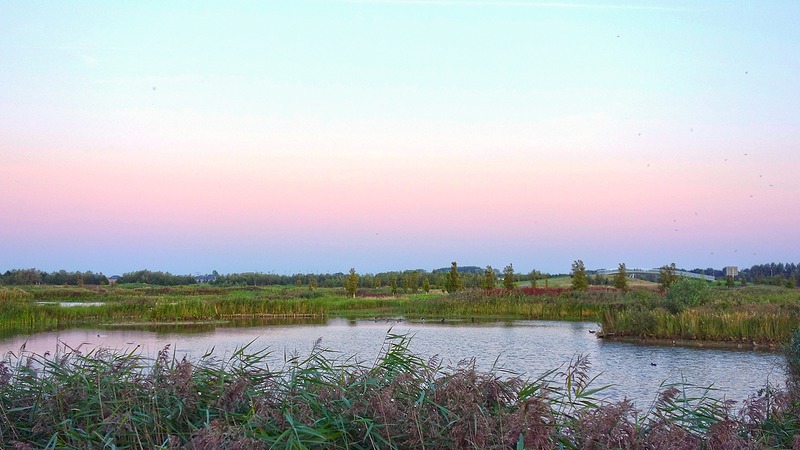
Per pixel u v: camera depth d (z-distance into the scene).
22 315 37.75
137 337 30.16
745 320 28.05
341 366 5.94
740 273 82.56
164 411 4.97
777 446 5.14
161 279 113.12
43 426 4.89
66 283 101.94
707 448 4.71
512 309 47.38
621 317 30.94
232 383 5.22
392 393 4.85
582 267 60.09
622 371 19.98
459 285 71.56
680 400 5.50
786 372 16.09
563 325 37.91
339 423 4.62
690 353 24.70
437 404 4.72
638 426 4.79
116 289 78.75
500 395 4.98
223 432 4.21
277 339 29.00
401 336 6.20
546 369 19.55
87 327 36.06
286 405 4.95
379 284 100.06
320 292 75.06
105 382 5.26
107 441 4.52
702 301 35.56
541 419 4.50
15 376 5.50
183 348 24.09
